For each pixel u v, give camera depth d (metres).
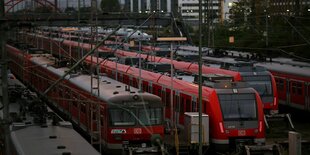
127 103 28.98
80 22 50.56
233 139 31.34
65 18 63.31
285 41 65.62
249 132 31.34
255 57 51.47
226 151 31.50
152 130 29.09
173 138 32.19
